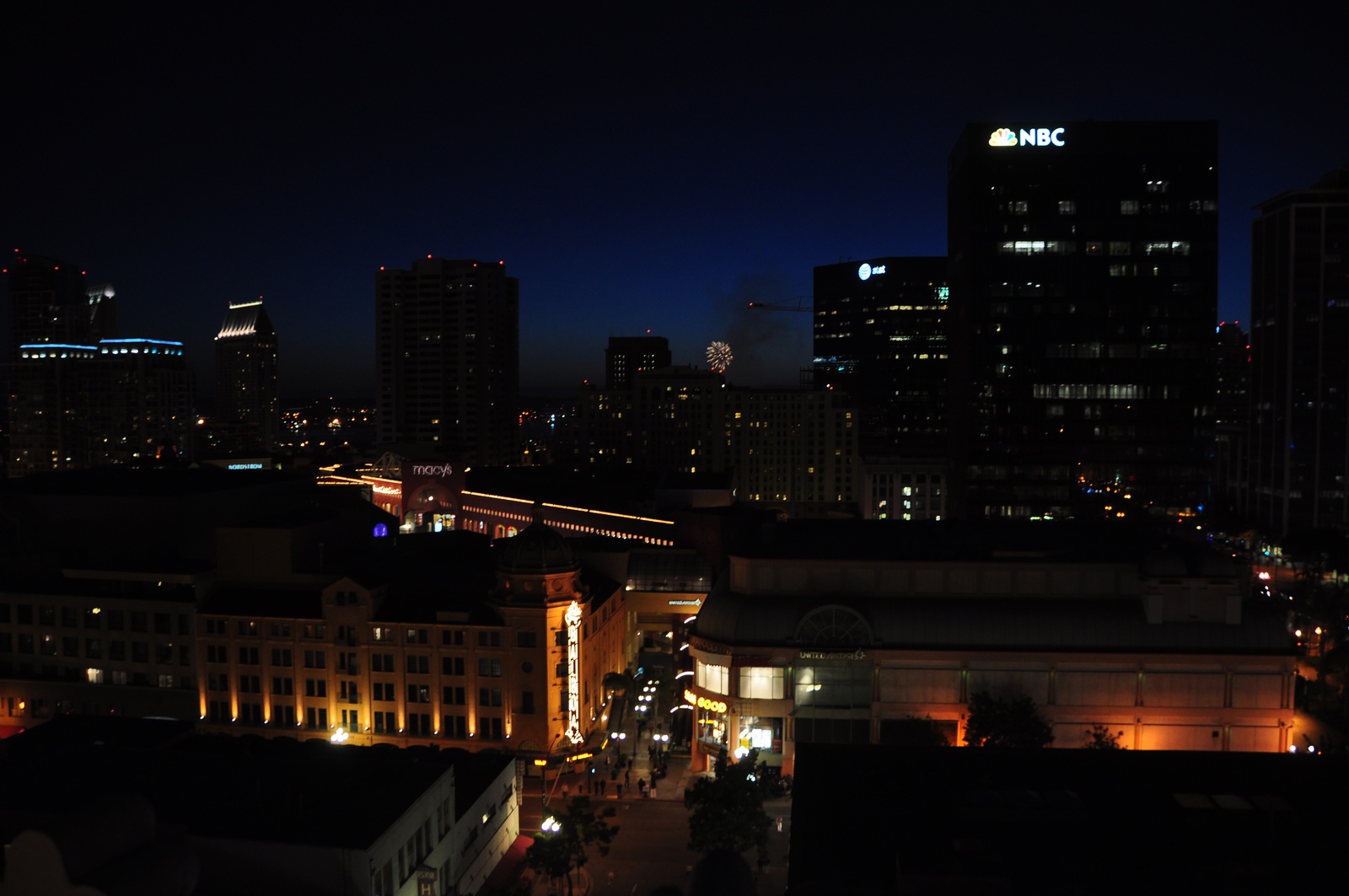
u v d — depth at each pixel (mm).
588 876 85812
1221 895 41375
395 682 113750
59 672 124812
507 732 111188
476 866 81188
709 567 145750
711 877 13000
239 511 148875
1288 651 105312
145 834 14352
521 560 111938
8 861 13422
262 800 68750
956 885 36188
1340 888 41562
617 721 128125
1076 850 46562
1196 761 58500
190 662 120500
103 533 140375
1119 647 107000
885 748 61312
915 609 110875
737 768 82062
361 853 61156
